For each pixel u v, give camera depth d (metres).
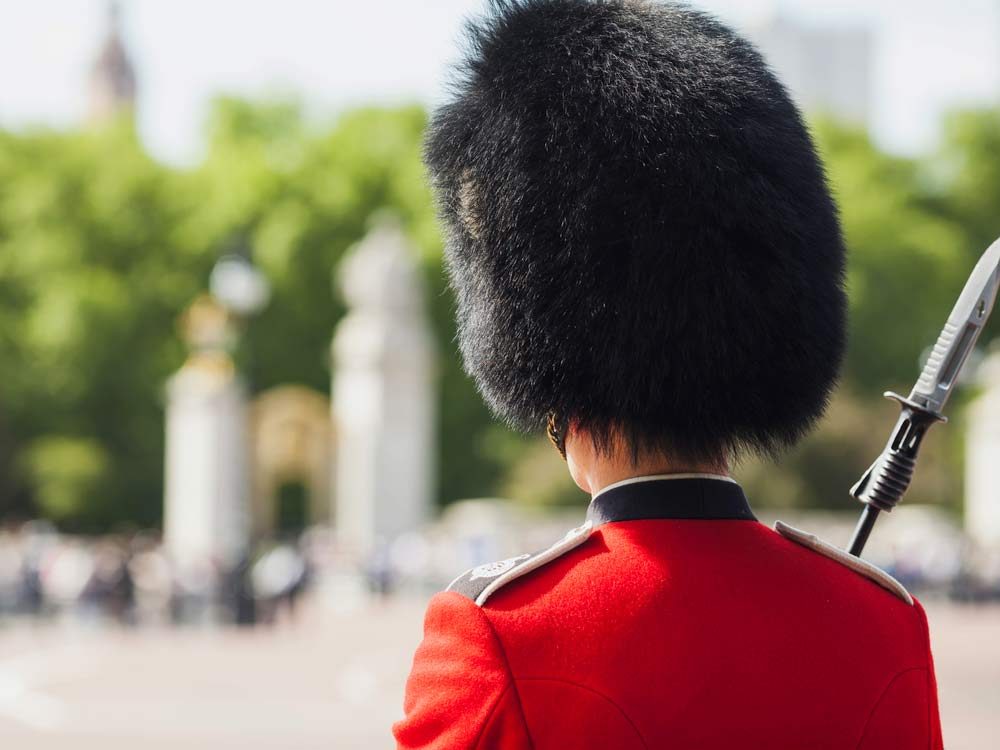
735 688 3.14
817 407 3.73
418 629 41.19
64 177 72.69
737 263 3.59
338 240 71.81
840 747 3.20
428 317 68.44
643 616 3.17
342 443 53.78
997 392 59.88
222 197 72.19
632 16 3.74
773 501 62.59
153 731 21.47
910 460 3.85
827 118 81.81
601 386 3.60
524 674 3.12
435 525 59.34
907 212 78.88
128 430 71.62
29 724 22.11
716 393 3.57
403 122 75.00
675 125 3.61
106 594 42.31
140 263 72.25
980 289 3.79
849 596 3.37
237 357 53.41
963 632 39.72
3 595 46.19
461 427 70.81
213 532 52.00
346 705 24.56
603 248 3.61
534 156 3.69
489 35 3.84
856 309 71.62
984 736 19.84
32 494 71.44
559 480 64.88
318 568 52.31
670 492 3.42
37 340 69.50
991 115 83.44
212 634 40.16
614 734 3.08
